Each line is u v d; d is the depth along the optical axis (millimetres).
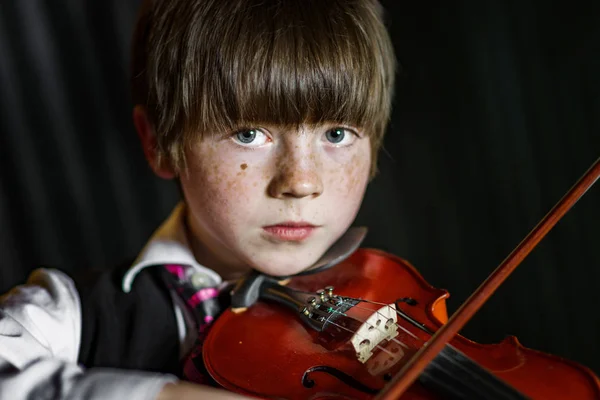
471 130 2143
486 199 2139
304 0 820
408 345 749
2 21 1758
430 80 2137
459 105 2139
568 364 650
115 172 1947
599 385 619
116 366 878
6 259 1865
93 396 608
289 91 779
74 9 1828
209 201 832
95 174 1927
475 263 2137
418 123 2154
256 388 724
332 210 829
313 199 810
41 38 1801
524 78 2111
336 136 821
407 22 2107
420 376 648
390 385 626
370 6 892
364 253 985
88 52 1860
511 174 2127
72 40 1840
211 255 949
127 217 1978
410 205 2166
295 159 794
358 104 817
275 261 837
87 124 1895
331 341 776
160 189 2021
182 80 823
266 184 805
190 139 828
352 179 839
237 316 855
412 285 902
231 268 949
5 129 1808
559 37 2086
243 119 790
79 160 1897
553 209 757
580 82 2090
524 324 2045
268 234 825
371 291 891
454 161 2158
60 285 914
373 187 2152
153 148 949
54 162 1870
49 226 1891
